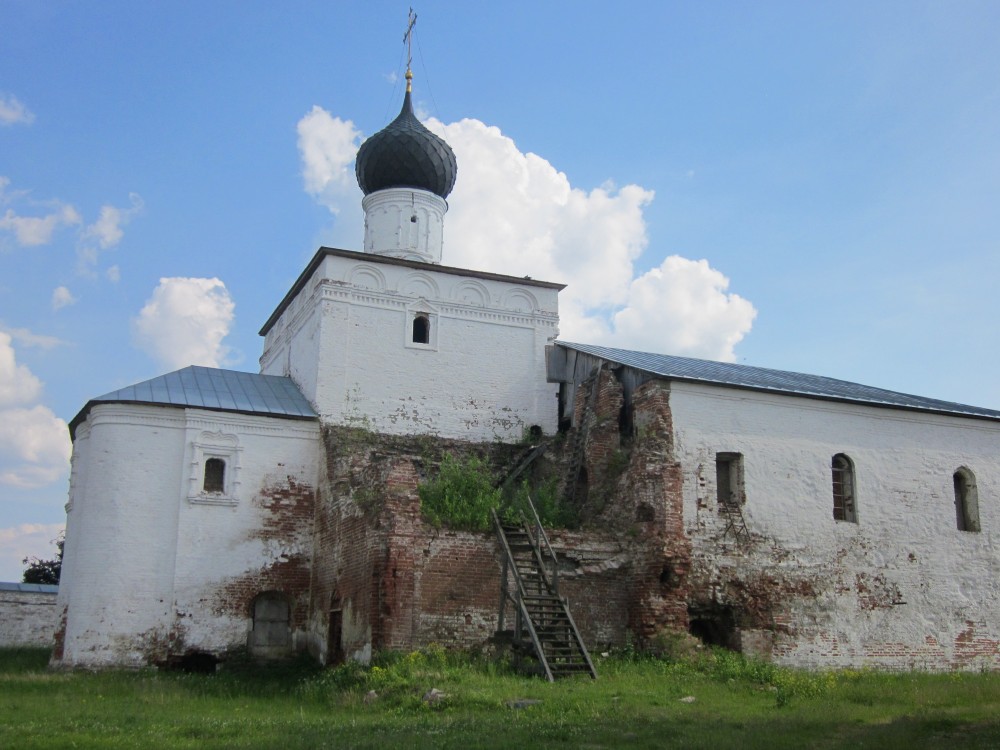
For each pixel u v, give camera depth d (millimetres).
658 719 13469
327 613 22578
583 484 24906
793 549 23172
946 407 27188
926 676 21297
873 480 24781
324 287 26547
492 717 13781
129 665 22375
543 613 18875
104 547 22859
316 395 25766
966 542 25500
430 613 19781
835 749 11156
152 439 23797
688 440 22797
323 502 24234
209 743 11719
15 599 33625
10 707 15523
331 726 13180
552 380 28469
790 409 24250
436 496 21484
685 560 21594
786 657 22328
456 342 27781
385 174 30078
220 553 23734
